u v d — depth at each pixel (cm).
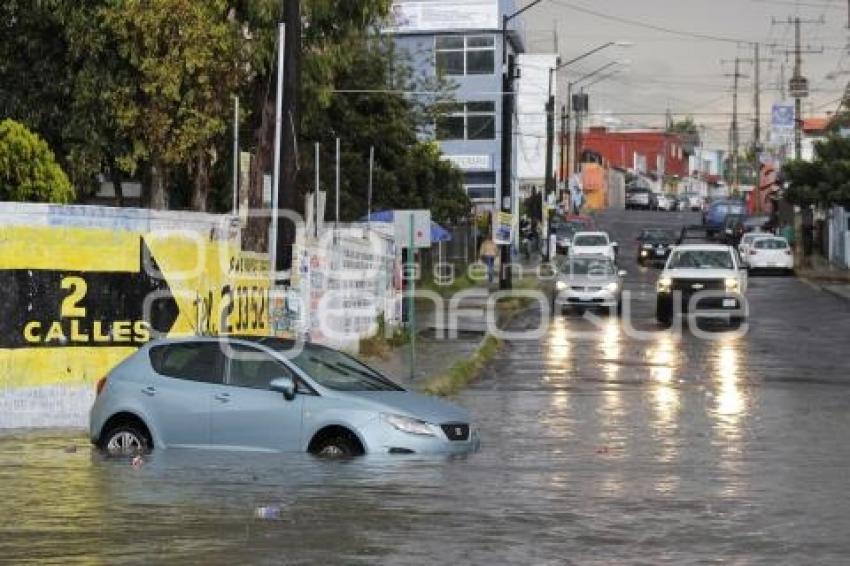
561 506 2195
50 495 2255
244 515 2075
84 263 3441
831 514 2141
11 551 1816
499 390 4372
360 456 2617
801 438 3212
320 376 2766
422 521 2044
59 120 5403
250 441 2672
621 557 1800
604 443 3102
